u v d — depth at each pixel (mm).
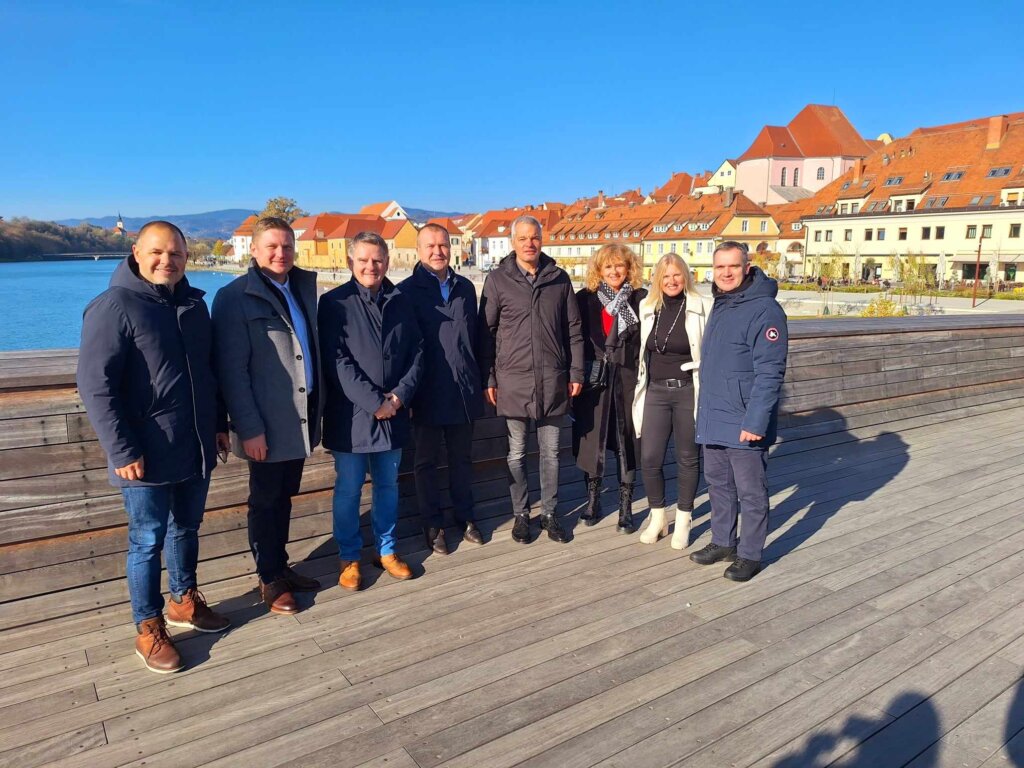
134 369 2650
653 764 2289
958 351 7832
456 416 3910
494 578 3691
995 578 3697
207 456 2910
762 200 78625
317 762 2303
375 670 2832
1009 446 6352
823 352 6594
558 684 2734
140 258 2693
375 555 3916
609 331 4230
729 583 3650
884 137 84250
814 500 4961
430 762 2303
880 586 3615
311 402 3299
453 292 3945
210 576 3590
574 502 4891
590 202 94938
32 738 2408
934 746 2375
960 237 45281
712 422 3678
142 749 2361
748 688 2709
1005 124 46750
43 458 3164
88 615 3229
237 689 2701
